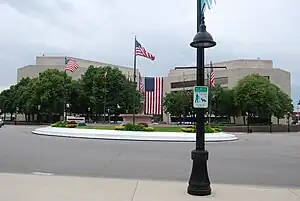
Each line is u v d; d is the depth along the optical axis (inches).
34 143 867.4
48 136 1179.9
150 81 3540.8
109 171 447.8
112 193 298.7
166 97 3459.6
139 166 498.0
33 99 2878.9
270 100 2450.8
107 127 1418.6
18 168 454.0
